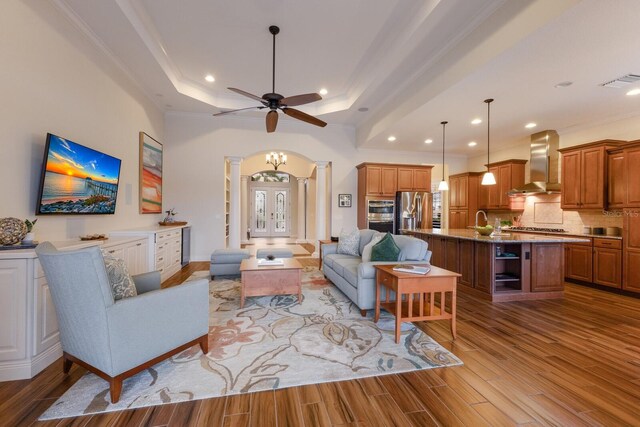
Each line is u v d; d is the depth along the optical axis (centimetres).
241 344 251
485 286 399
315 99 327
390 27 353
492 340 265
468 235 445
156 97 526
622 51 276
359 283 316
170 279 474
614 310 354
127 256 332
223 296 390
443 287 268
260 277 350
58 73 288
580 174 503
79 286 170
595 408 175
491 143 673
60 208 282
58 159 276
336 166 709
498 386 196
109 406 171
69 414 164
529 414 169
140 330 184
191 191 627
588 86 354
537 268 402
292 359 227
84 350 182
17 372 196
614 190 458
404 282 259
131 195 451
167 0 311
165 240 461
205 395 182
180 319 211
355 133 718
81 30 320
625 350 248
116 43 358
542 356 237
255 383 195
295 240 1098
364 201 686
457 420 164
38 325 204
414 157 773
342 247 469
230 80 504
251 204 1243
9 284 194
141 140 477
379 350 242
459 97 388
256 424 159
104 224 377
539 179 579
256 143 658
